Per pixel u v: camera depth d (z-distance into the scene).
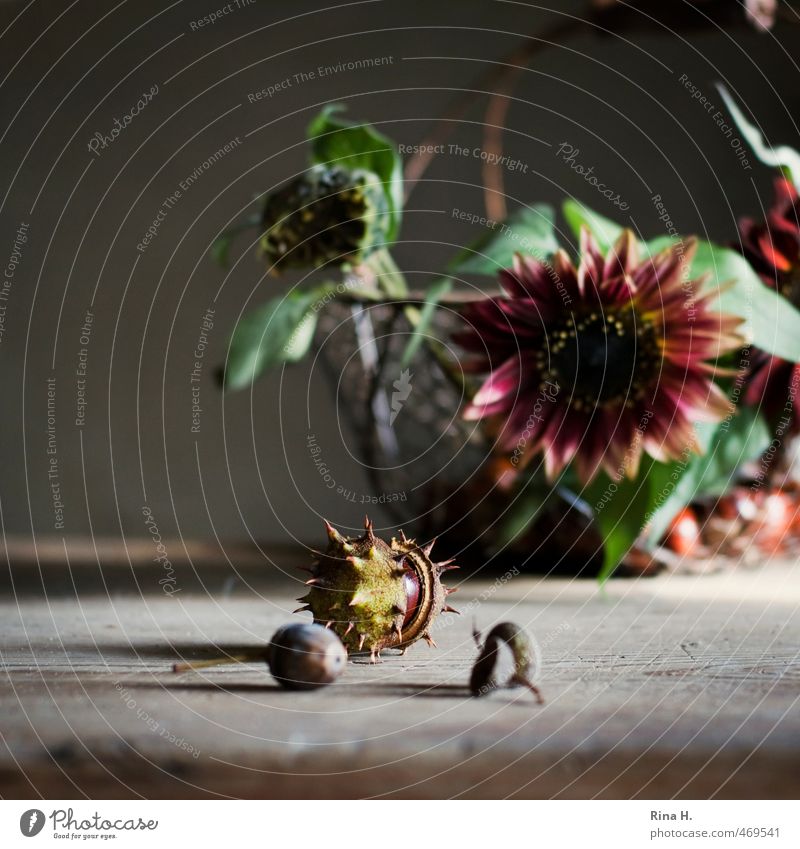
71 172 1.30
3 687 0.45
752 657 0.51
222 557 0.98
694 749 0.37
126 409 1.29
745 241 0.66
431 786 0.34
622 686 0.46
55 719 0.40
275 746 0.38
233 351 0.66
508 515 0.77
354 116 1.33
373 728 0.39
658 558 0.78
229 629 0.59
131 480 1.29
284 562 0.94
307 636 0.44
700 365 0.58
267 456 1.29
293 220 0.64
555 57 1.32
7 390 1.28
